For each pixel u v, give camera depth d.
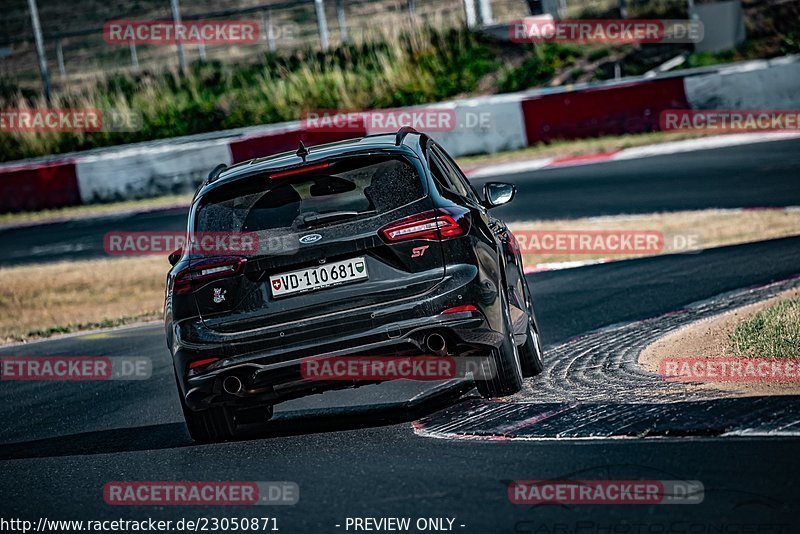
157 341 39.00
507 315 21.47
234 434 21.92
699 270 39.28
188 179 83.88
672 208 53.69
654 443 16.53
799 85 75.62
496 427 18.92
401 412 22.27
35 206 84.94
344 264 19.78
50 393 32.06
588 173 67.62
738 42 97.31
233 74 110.44
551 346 29.25
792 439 15.81
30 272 60.81
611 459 15.89
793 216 48.00
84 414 27.86
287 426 22.58
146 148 95.56
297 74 104.88
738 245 43.53
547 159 75.12
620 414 18.53
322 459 18.36
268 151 82.19
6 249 71.38
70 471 20.58
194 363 20.12
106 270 58.84
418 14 130.88
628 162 69.56
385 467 17.12
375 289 19.73
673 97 77.94
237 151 82.69
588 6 110.44
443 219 20.06
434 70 102.88
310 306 19.78
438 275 19.89
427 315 19.69
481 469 16.22
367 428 20.86
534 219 55.53
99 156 87.62
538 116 80.56
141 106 106.25
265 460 19.03
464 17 110.56
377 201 20.17
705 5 97.81
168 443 22.41
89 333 43.69
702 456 15.50
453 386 24.62
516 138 80.94
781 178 57.78
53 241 71.94
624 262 44.00
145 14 158.62
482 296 20.12
